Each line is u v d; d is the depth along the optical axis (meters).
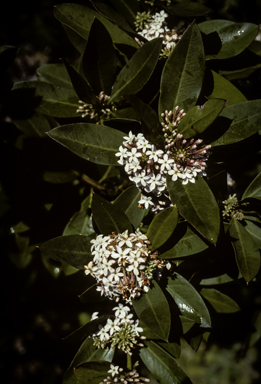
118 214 0.76
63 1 0.97
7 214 0.90
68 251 0.76
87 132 0.75
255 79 0.88
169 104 0.77
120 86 0.80
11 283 1.01
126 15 0.84
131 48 0.81
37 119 0.87
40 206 0.90
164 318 0.73
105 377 0.76
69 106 0.84
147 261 0.76
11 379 1.10
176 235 0.77
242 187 0.90
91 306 1.01
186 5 0.83
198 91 0.76
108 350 0.80
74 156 0.88
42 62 1.07
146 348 0.79
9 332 1.10
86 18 0.80
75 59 0.99
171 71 0.76
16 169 0.88
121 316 0.77
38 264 0.98
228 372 1.28
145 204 0.76
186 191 0.73
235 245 0.77
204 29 0.81
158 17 0.81
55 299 1.02
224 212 0.79
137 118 0.80
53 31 1.00
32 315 1.08
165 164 0.73
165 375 0.78
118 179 0.91
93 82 0.80
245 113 0.76
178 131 0.75
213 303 0.84
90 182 0.90
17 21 1.03
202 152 0.74
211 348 1.32
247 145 0.78
